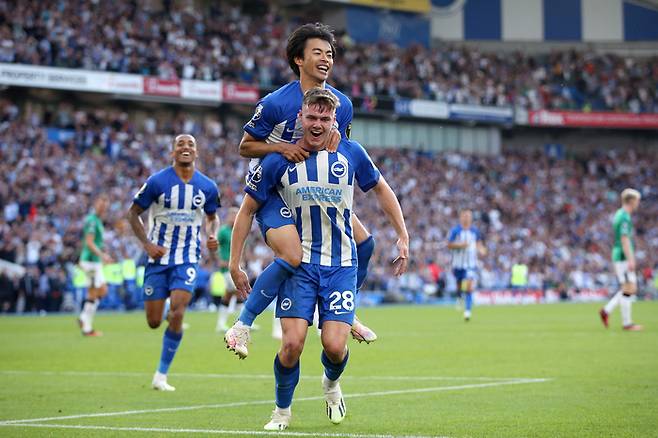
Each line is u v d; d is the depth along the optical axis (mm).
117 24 75625
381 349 27219
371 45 94312
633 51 107688
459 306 59688
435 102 91562
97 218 34656
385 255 72125
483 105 94562
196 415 14320
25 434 12344
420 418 13680
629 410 14281
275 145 12523
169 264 19328
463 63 97750
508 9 105438
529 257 81250
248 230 12672
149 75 74312
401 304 70125
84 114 73062
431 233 77875
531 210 89375
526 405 14984
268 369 22109
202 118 84750
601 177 98625
